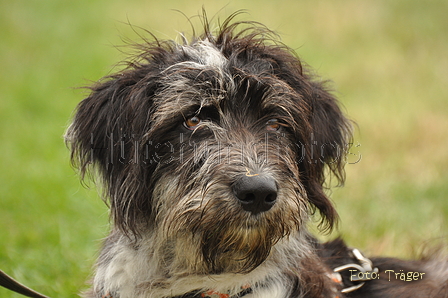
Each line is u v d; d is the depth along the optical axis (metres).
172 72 5.89
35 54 22.33
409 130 14.05
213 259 5.47
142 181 5.72
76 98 17.25
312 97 6.44
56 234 9.16
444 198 10.52
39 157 12.88
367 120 14.77
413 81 17.75
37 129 14.73
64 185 11.14
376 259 6.84
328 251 6.71
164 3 27.92
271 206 5.10
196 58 6.13
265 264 5.82
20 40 24.16
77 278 7.82
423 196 10.64
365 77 18.33
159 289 5.76
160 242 5.75
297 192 5.54
